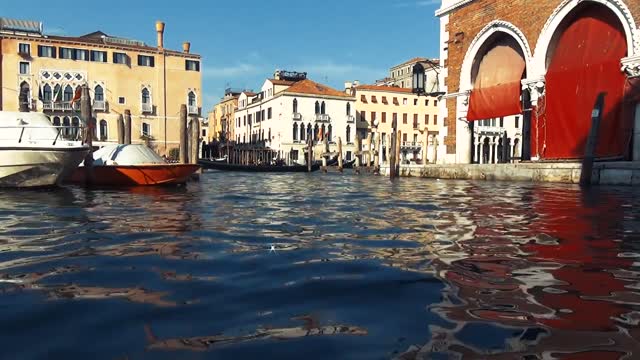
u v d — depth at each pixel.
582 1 17.05
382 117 62.84
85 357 2.13
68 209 8.31
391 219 6.89
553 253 4.35
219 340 2.33
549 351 2.16
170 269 3.84
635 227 5.87
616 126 16.33
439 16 24.62
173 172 15.53
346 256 4.32
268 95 60.72
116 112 48.56
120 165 15.11
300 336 2.38
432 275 3.59
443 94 24.28
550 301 2.91
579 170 16.27
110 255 4.36
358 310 2.79
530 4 19.25
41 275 3.62
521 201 9.53
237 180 22.48
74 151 13.19
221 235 5.50
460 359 2.09
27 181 13.02
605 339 2.30
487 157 46.09
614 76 16.41
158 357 2.12
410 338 2.35
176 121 51.06
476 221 6.56
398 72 74.38
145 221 6.73
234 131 72.88
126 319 2.64
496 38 21.58
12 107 44.91
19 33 45.88
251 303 2.94
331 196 11.50
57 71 46.34
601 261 4.00
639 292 3.09
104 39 50.66
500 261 4.04
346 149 58.50
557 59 18.53
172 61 50.84
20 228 6.00
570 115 17.94
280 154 55.56
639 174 14.26
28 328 2.49
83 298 3.03
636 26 15.45
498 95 21.33
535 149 19.42
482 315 2.68
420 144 60.56
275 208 8.59
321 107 57.66
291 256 4.34
